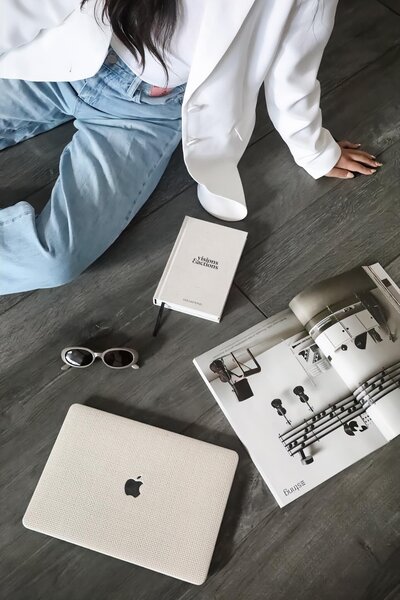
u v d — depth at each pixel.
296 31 0.75
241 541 0.91
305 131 0.97
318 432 0.96
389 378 0.98
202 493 0.92
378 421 0.96
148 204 1.12
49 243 0.94
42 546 0.90
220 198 1.04
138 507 0.90
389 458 0.96
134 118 1.02
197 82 0.75
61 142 1.15
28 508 0.90
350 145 1.17
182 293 1.01
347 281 1.06
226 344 1.02
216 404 0.99
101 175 0.98
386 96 1.25
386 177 1.17
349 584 0.90
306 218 1.13
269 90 0.89
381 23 1.31
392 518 0.93
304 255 1.10
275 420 0.96
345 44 1.29
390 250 1.11
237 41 0.73
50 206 0.98
